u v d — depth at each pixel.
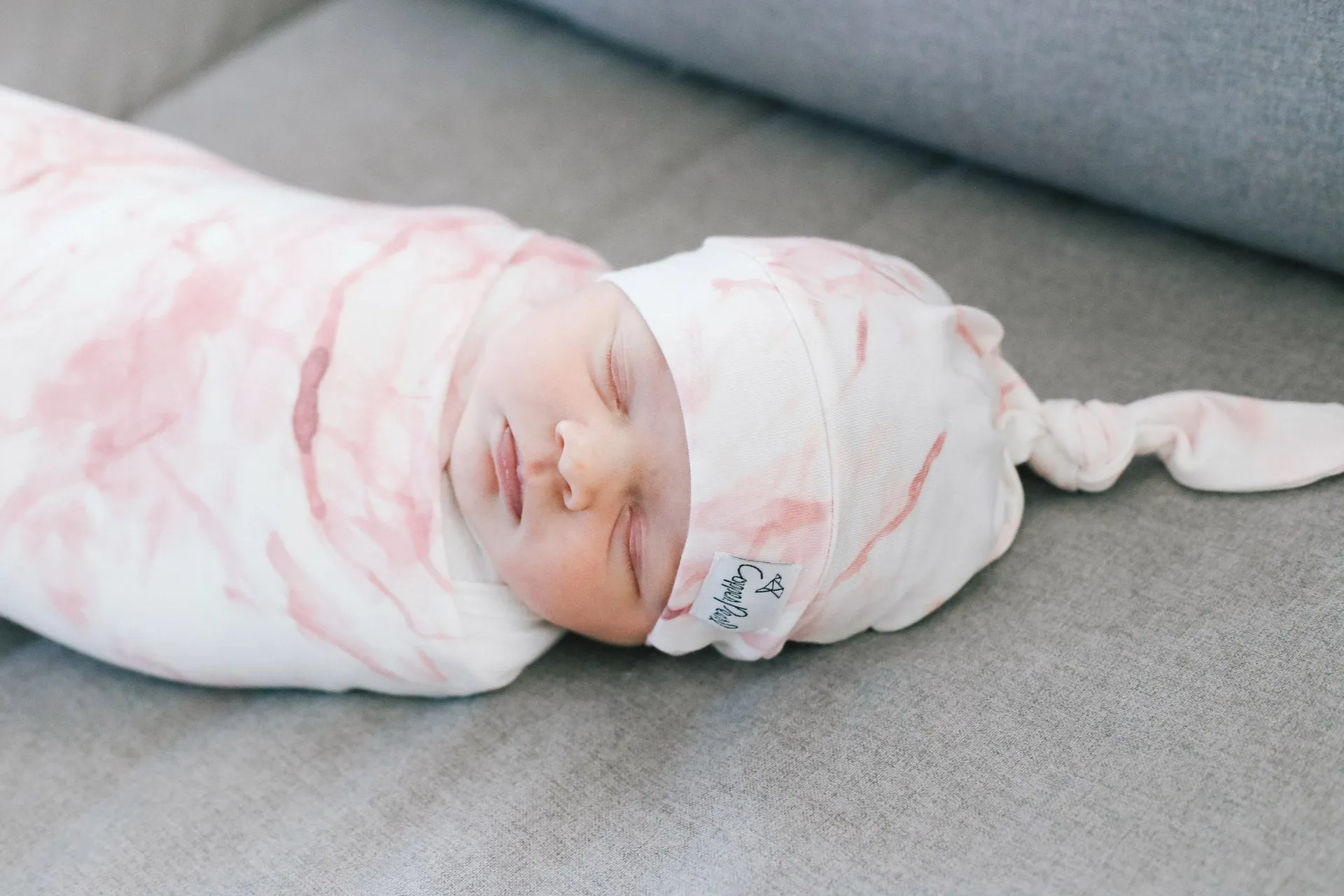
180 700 1.02
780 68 1.35
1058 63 1.13
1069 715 0.87
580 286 1.10
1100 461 1.01
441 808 0.89
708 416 0.89
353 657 0.97
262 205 1.06
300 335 0.97
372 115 1.46
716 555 0.90
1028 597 0.98
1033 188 1.35
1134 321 1.19
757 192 1.38
